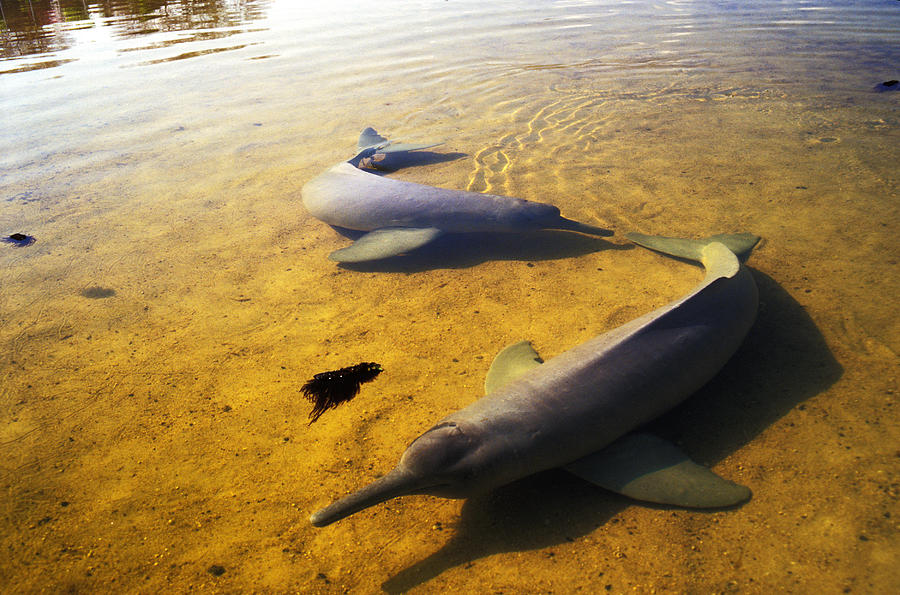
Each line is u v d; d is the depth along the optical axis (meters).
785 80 11.45
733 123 9.70
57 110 11.64
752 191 7.55
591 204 7.57
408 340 5.48
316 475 4.25
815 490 3.88
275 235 7.39
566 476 4.21
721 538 3.64
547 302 5.88
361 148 9.45
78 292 6.44
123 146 10.02
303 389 4.81
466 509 4.01
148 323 5.93
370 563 3.67
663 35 15.07
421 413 4.66
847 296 5.60
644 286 6.01
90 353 5.57
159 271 6.74
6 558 3.83
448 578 3.55
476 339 5.44
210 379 5.19
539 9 18.72
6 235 7.55
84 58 15.05
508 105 11.16
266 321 5.89
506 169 8.65
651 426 4.52
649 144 9.15
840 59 12.47
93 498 4.20
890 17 15.41
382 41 15.71
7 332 5.88
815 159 8.26
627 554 3.61
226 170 9.08
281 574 3.62
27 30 18.44
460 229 7.18
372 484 3.78
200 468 4.37
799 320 5.38
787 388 4.71
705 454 4.23
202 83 12.98
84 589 3.62
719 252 5.75
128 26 18.53
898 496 3.78
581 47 14.41
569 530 3.79
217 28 17.83
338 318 5.87
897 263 5.96
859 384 4.66
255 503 4.08
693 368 4.51
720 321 4.75
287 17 19.11
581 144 9.32
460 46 14.96
